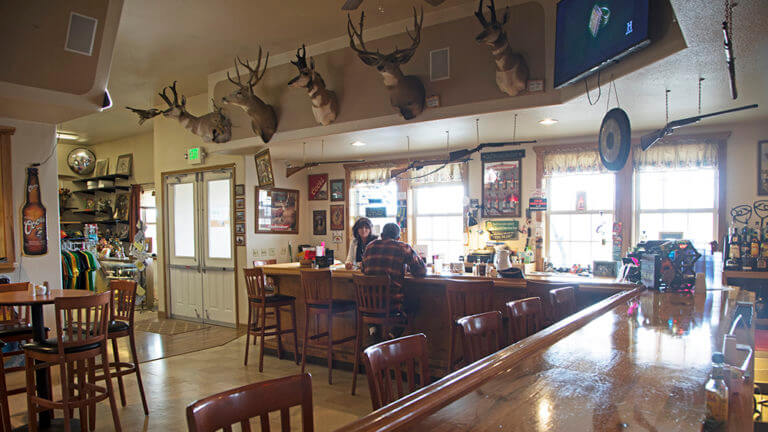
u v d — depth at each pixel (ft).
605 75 11.81
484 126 16.33
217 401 3.85
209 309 23.75
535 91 13.50
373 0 14.24
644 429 3.22
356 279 12.95
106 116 27.22
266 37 17.02
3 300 10.50
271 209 23.68
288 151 21.56
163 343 19.27
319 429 10.55
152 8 14.64
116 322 12.05
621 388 4.09
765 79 11.78
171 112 19.67
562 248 20.21
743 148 16.90
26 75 13.33
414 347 5.40
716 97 13.34
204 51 18.29
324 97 16.48
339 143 19.51
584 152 19.04
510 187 20.56
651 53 10.39
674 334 6.23
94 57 14.01
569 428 3.25
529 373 4.55
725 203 17.13
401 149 21.77
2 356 10.30
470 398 3.88
